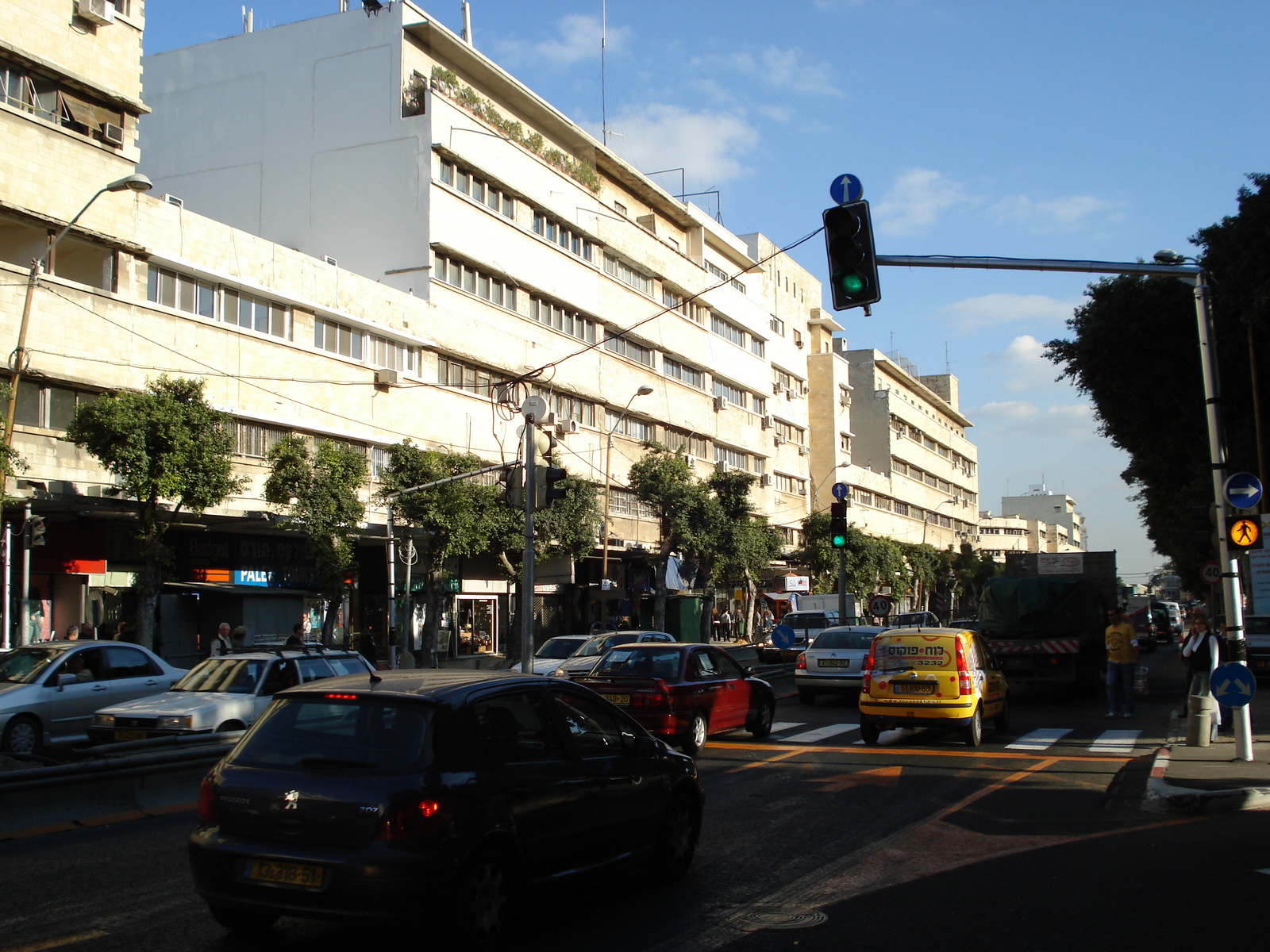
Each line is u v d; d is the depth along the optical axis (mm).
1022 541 137750
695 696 14531
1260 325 27203
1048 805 10531
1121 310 31500
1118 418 34219
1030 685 26422
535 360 41438
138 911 6719
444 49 39812
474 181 39438
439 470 29891
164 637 28062
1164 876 7512
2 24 23281
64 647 15078
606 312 47312
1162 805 10211
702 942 6035
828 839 8953
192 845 5781
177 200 27172
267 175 39281
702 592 48219
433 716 5855
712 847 8656
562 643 23750
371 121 37844
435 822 5488
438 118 37219
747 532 46031
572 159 46406
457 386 37281
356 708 5977
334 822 5465
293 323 30344
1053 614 23156
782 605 65188
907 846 8664
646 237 51406
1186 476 36562
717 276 61438
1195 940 5988
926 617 34812
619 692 14234
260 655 14422
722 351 59688
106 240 24891
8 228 24547
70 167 24484
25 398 23219
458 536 29828
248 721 13375
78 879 7562
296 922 6492
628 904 6910
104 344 24797
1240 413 31734
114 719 12953
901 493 88375
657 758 7473
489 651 40875
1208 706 13969
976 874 7668
